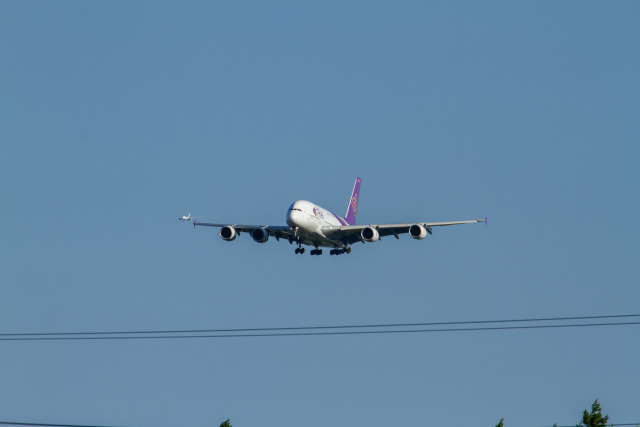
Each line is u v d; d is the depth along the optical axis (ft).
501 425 533.14
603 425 535.60
